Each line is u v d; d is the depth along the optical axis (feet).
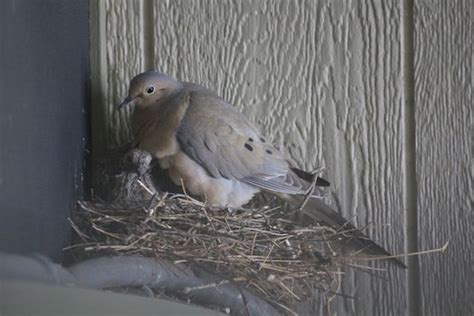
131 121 13.83
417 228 13.67
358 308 13.62
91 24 13.93
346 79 13.85
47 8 10.68
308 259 12.53
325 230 13.16
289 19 13.97
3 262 7.98
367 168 13.78
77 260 11.60
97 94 13.97
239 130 13.39
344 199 13.82
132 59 14.07
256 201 14.01
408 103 13.76
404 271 13.66
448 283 13.61
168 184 13.55
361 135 13.80
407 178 13.74
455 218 13.62
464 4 13.66
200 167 13.20
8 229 8.39
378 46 13.82
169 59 14.05
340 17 13.89
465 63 13.65
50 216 10.55
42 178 10.15
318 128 13.88
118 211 12.40
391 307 13.64
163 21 14.06
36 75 9.99
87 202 12.83
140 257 11.21
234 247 12.19
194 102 13.41
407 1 13.79
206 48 14.05
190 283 11.60
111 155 13.85
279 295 12.42
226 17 14.03
